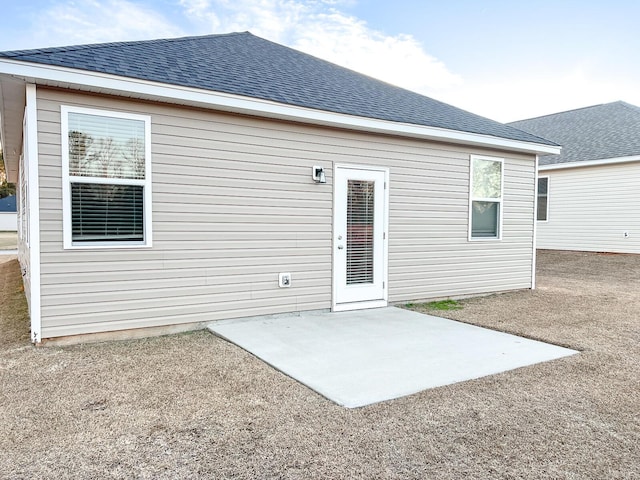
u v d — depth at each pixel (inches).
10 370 150.9
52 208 176.4
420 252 286.0
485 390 136.4
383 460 94.8
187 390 134.2
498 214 326.6
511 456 97.0
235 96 202.7
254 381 142.3
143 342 188.1
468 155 304.7
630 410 122.6
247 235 221.6
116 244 189.3
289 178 232.7
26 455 95.7
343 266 254.8
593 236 544.4
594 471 91.2
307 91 249.8
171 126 199.6
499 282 328.2
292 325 218.7
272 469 90.9
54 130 175.6
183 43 270.7
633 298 308.2
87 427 109.3
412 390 135.2
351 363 161.0
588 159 533.3
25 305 267.7
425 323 228.2
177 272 203.9
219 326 212.8
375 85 343.3
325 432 107.3
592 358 171.8
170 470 90.0
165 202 199.6
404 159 274.8
